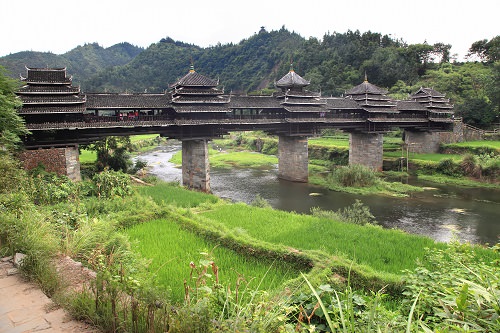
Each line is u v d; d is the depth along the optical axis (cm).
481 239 2498
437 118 5809
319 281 920
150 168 5497
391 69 9219
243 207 2250
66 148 2966
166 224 1606
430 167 4956
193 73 3869
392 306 868
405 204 3534
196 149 4044
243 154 7156
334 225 1783
